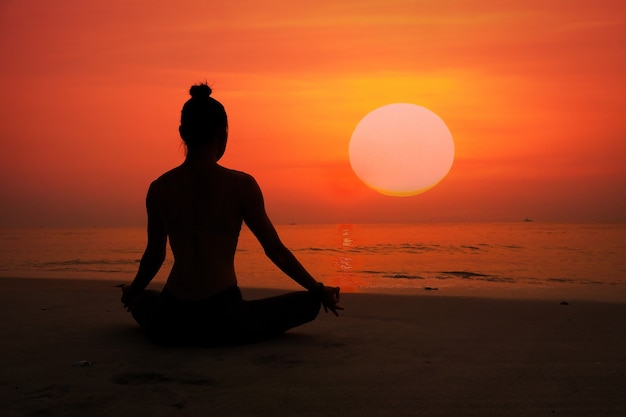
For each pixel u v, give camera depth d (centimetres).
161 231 301
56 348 289
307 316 313
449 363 261
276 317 309
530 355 280
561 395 211
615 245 2653
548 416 188
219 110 295
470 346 303
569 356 278
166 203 292
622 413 191
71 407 194
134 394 209
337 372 243
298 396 208
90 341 307
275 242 297
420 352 285
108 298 524
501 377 237
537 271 1252
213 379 230
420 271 1259
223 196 288
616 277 1095
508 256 1891
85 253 2186
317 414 189
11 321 380
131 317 398
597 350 294
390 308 480
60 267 1395
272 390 215
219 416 186
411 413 190
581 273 1202
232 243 293
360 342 311
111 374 237
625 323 394
